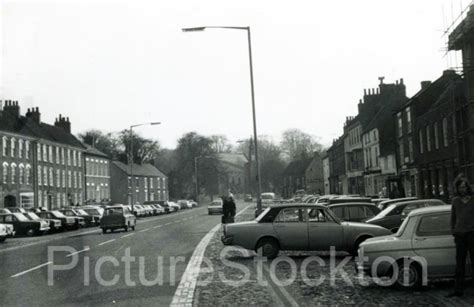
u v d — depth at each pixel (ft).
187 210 309.01
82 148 261.24
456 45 109.09
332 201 94.22
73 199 247.29
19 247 84.38
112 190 325.42
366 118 235.81
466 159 109.29
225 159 599.57
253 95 111.14
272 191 508.12
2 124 189.57
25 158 201.67
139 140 388.98
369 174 220.84
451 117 125.90
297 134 527.40
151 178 364.17
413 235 37.96
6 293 39.37
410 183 167.53
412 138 163.32
